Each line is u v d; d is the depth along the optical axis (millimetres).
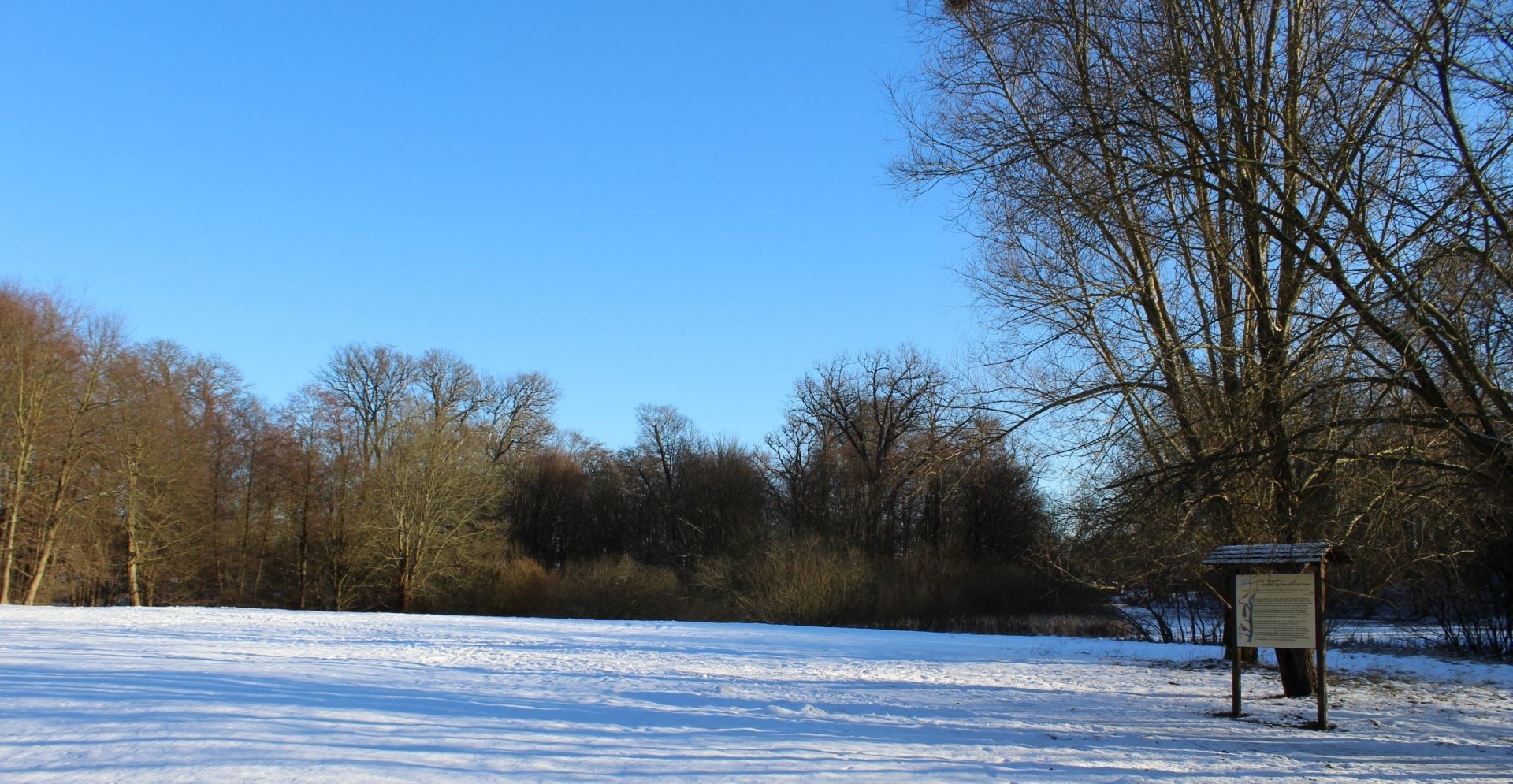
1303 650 15477
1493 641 23703
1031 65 14648
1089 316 15758
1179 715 13508
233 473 54438
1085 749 10578
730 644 23734
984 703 14281
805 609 39969
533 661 18766
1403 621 29922
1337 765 10047
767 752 9656
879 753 9852
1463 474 10047
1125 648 23875
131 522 44688
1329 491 13258
